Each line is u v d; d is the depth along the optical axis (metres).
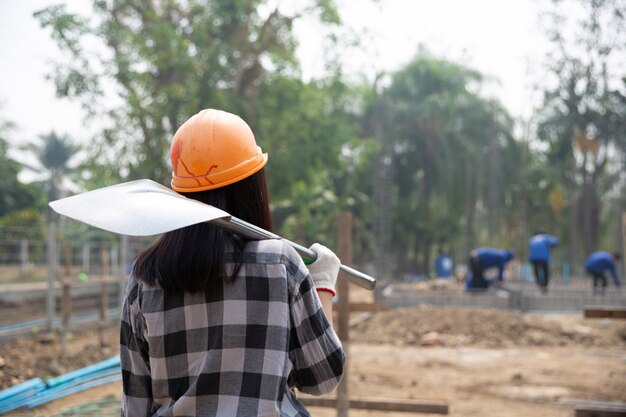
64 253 13.30
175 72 17.97
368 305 5.15
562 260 39.06
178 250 1.51
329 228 23.28
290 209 20.31
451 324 12.12
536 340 11.41
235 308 1.50
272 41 18.72
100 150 17.23
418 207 36.91
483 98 35.75
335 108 21.91
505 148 36.22
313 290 1.57
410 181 37.03
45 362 7.82
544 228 37.75
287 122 19.17
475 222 38.66
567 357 10.12
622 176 36.12
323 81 19.03
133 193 1.45
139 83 17.33
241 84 18.88
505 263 17.14
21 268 12.28
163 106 16.75
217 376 1.48
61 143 46.69
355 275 1.80
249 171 1.62
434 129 34.25
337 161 20.08
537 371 8.76
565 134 33.03
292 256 1.56
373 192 32.22
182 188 1.62
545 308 15.59
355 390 7.31
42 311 12.46
